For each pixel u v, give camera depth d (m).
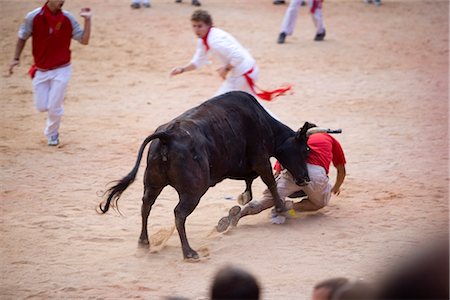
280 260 18.22
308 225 20.69
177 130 17.83
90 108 35.56
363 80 42.25
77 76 41.88
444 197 23.42
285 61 46.09
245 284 7.13
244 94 19.95
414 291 5.08
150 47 48.31
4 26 51.78
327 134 21.50
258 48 49.00
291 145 20.08
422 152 29.02
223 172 19.11
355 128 32.69
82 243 19.56
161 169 17.88
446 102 37.69
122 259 18.33
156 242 19.41
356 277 16.91
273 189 20.19
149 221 21.20
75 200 23.08
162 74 42.69
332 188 22.48
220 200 23.20
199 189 17.89
